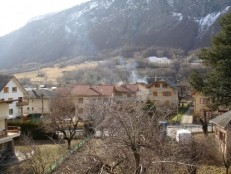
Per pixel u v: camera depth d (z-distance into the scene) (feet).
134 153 42.86
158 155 44.32
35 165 72.95
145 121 48.52
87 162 43.06
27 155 91.30
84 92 208.23
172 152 50.60
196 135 131.85
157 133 49.11
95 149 45.96
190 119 191.52
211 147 100.68
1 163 100.58
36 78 413.80
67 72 416.46
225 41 108.88
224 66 101.81
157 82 231.91
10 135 116.16
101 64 460.96
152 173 42.96
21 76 439.63
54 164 70.79
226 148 95.96
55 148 104.01
